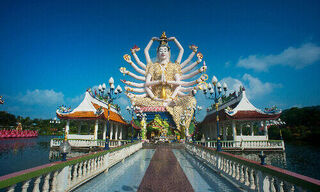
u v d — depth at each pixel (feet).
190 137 102.83
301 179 11.21
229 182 23.86
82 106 79.56
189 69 123.24
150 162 40.16
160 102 111.96
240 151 71.10
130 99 110.93
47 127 234.58
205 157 38.29
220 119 83.56
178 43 126.11
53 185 16.20
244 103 79.66
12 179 11.20
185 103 105.40
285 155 65.16
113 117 89.20
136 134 127.24
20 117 250.37
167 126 104.53
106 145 34.17
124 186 21.99
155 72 124.16
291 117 150.41
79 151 68.64
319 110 134.51
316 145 108.17
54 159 50.52
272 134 158.81
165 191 20.27
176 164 37.70
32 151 64.49
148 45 127.85
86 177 23.07
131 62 126.82
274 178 15.10
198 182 23.88
